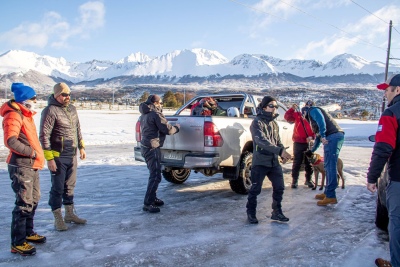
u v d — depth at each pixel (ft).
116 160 32.22
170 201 18.90
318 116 18.01
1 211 16.42
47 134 13.35
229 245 12.92
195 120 18.12
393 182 9.36
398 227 9.20
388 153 9.17
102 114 133.18
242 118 20.08
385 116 9.28
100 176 25.03
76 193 20.15
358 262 11.66
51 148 13.79
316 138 20.16
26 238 12.67
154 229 14.47
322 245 13.03
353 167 31.37
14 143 11.34
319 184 24.00
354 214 16.97
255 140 15.02
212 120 17.80
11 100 11.84
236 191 20.18
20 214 11.77
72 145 14.24
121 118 108.68
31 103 12.12
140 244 12.85
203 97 24.98
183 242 13.11
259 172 15.29
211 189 21.76
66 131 13.94
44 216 15.93
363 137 68.18
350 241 13.44
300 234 14.16
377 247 12.87
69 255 11.85
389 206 9.48
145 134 16.92
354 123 126.00
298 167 22.39
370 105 435.94
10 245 12.62
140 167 28.91
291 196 20.47
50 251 12.17
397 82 9.53
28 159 11.91
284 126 24.22
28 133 11.95
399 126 9.14
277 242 13.28
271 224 15.35
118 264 11.24
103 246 12.63
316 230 14.65
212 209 17.49
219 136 17.79
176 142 18.76
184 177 23.29
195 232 14.19
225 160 18.25
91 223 15.12
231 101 24.57
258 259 11.80
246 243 13.15
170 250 12.36
